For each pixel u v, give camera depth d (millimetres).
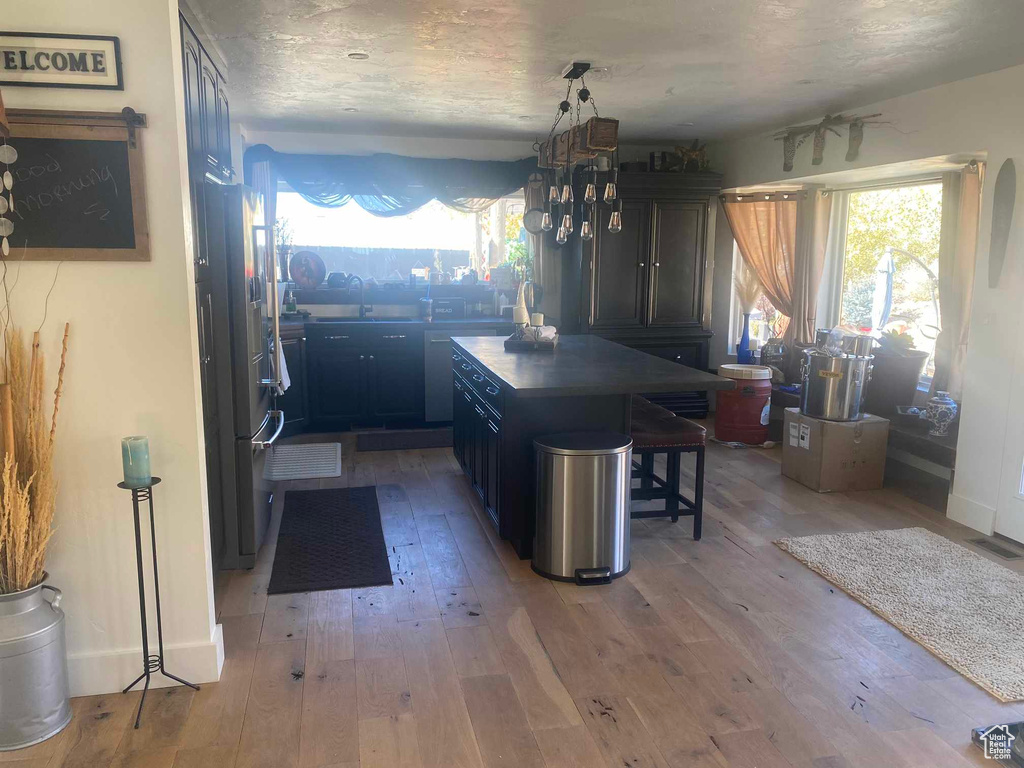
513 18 2922
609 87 4137
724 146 6203
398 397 5957
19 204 2096
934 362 4812
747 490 4477
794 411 4668
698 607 2973
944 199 4656
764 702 2334
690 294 6246
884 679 2469
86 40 2074
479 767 2021
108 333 2205
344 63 3633
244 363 3146
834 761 2057
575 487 3115
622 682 2441
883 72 3752
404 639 2717
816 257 5820
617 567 3244
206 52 3064
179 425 2289
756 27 3027
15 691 2059
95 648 2350
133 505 2150
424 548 3576
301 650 2635
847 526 3875
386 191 5855
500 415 3451
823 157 5008
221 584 3176
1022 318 3576
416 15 2885
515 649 2648
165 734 2154
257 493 3332
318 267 6297
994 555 3502
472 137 5910
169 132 2146
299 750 2088
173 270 2211
